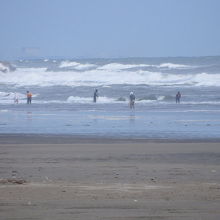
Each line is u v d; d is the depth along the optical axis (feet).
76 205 95.91
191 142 228.63
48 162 168.96
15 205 95.96
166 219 84.79
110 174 143.02
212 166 160.04
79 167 157.07
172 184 124.77
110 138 245.65
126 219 84.74
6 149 205.26
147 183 126.52
